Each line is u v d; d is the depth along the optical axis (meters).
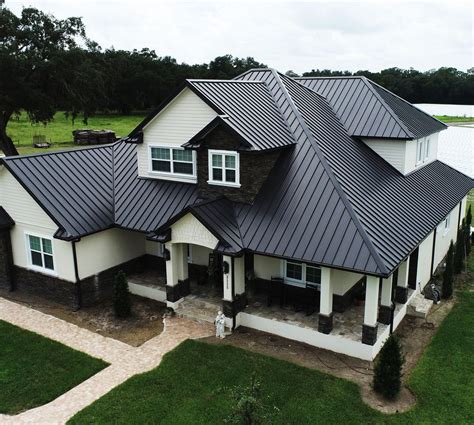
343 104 24.31
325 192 17.86
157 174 22.36
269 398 14.28
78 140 72.44
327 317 16.70
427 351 16.95
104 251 21.34
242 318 18.61
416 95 151.50
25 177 20.34
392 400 14.23
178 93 20.45
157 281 22.12
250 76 24.98
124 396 14.45
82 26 53.75
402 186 21.23
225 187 19.56
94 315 20.00
